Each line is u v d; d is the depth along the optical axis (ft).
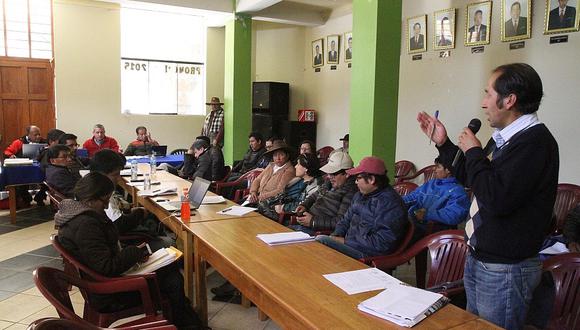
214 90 28.53
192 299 8.95
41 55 24.45
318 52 25.99
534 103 4.83
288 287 5.45
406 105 19.67
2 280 11.49
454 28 17.08
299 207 11.26
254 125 27.17
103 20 25.34
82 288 6.33
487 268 5.06
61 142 18.62
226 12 23.45
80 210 7.04
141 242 10.29
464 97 16.97
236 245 7.29
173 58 27.50
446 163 6.01
